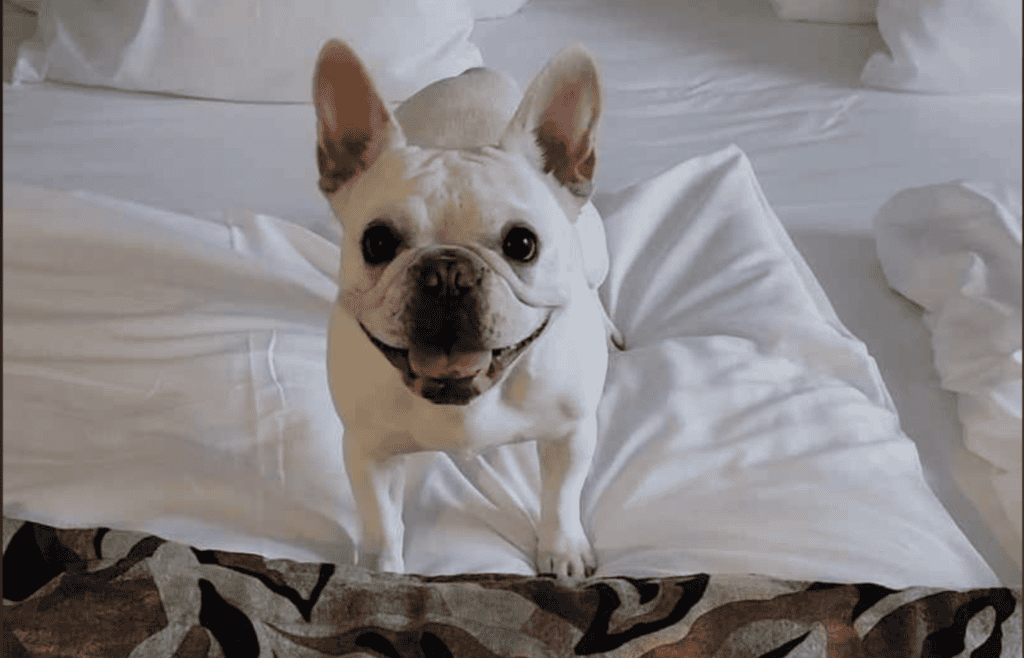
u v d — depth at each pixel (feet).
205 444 3.51
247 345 3.80
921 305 4.11
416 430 2.91
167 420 3.57
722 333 4.04
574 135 2.65
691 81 5.42
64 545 3.15
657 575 3.22
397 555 3.21
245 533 3.34
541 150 2.67
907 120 5.06
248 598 3.03
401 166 2.54
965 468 3.60
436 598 3.05
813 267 4.34
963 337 3.78
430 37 5.16
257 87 5.13
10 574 3.07
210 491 3.41
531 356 2.82
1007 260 3.84
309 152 4.86
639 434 3.61
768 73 5.48
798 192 4.67
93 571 3.08
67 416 3.60
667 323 4.16
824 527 3.31
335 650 2.94
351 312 2.61
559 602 3.05
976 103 5.17
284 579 3.11
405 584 3.09
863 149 4.89
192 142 4.88
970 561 3.28
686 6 6.10
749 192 4.53
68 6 5.20
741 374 3.79
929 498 3.44
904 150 4.84
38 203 4.23
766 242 4.35
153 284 4.07
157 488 3.40
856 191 4.66
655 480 3.48
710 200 4.49
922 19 5.12
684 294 4.21
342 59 2.59
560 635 2.97
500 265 2.44
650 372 3.83
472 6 5.85
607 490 3.51
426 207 2.47
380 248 2.51
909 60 5.18
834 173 4.76
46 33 5.23
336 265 4.25
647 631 2.98
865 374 3.84
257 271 4.11
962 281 3.84
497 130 3.53
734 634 2.98
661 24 5.91
